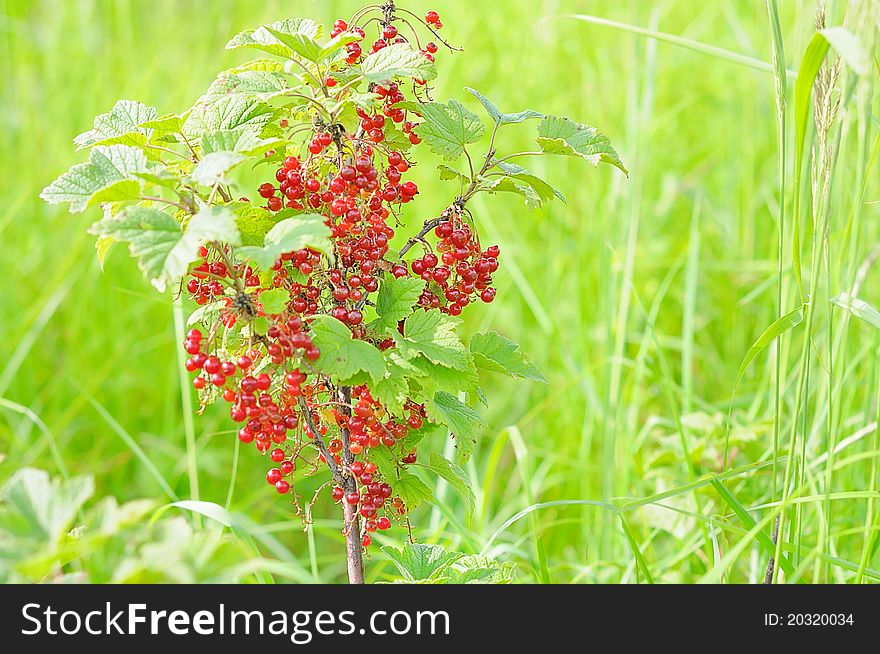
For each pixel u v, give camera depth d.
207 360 1.43
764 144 3.94
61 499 1.28
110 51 4.18
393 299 1.57
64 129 3.94
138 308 3.65
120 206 1.55
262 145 1.42
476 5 4.53
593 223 3.59
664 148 4.29
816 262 1.74
